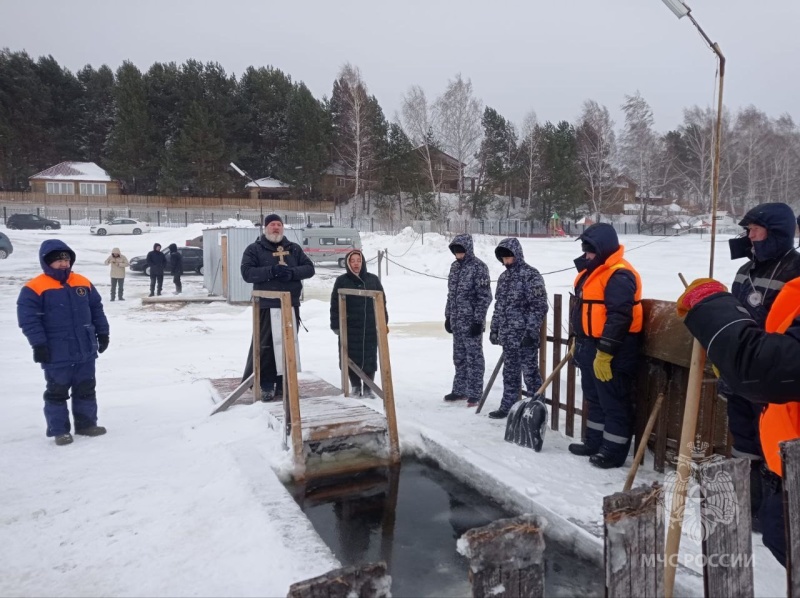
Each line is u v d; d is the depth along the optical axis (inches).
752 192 1876.2
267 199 2246.6
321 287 834.8
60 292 193.0
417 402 241.6
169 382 295.0
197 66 2343.8
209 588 107.8
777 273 112.6
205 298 667.4
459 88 1838.1
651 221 1973.4
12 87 2300.7
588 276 167.2
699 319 76.5
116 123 2229.3
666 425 157.5
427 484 172.2
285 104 2356.1
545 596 113.0
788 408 80.4
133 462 175.2
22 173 2314.2
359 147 1995.6
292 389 171.9
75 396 201.6
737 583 70.4
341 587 52.7
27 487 156.5
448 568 126.4
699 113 2165.4
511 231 1995.6
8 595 108.0
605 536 63.5
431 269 907.4
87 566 117.1
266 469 162.6
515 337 208.4
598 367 155.9
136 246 1321.4
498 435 194.5
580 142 2172.7
